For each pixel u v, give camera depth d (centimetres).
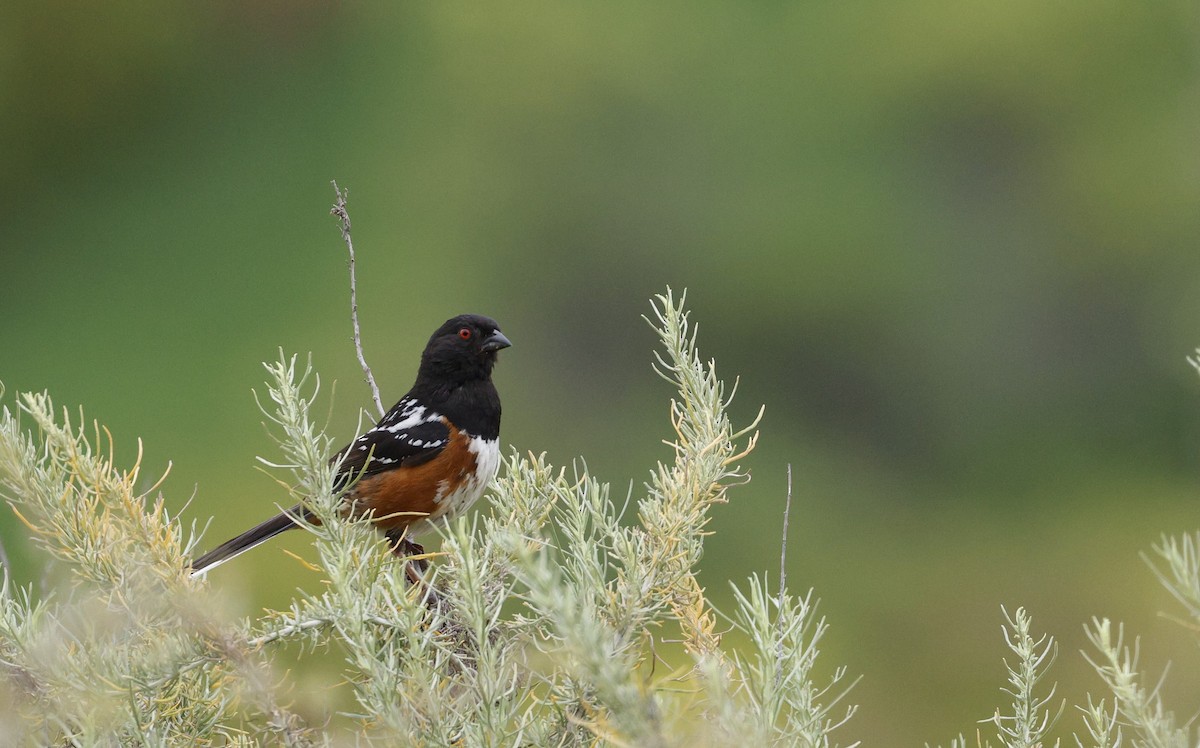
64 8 2439
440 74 2681
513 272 2547
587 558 272
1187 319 2439
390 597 263
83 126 2458
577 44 2628
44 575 302
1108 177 2533
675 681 279
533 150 2606
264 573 948
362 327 2138
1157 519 2127
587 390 2461
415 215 2495
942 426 2428
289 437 273
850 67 2636
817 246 2502
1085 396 2462
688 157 2622
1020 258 2539
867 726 1391
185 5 2578
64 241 2267
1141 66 2589
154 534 282
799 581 1847
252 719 277
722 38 2667
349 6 2734
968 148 2597
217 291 2134
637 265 2575
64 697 256
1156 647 1298
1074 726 1085
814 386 2469
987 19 2583
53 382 1875
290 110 2623
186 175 2445
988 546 1986
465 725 237
